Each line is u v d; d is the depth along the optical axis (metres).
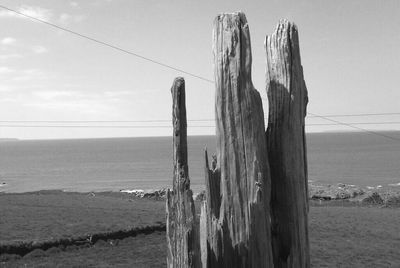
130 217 37.22
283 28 7.59
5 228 31.59
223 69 7.17
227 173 7.14
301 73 7.70
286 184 7.40
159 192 60.38
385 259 26.69
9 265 23.73
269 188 7.20
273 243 7.44
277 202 7.48
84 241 28.61
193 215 6.78
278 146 7.48
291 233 7.37
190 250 6.65
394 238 32.53
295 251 7.37
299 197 7.48
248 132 7.06
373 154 177.25
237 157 7.09
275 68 7.59
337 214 42.62
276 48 7.59
